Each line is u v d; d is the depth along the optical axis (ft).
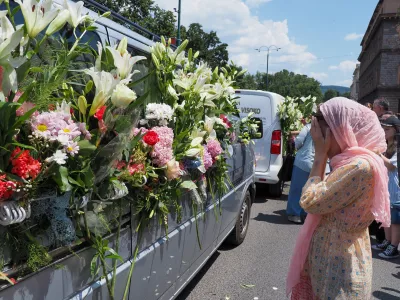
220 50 112.68
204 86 10.52
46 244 5.49
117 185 6.68
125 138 6.40
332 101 7.47
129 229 7.68
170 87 9.68
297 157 22.59
